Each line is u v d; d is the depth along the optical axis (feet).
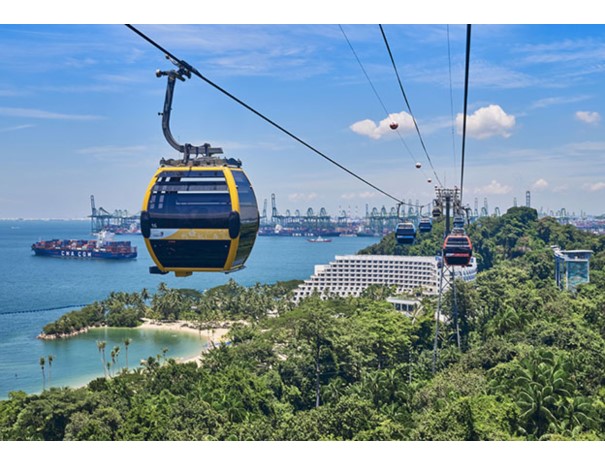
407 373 433.48
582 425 268.41
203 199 97.09
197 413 313.53
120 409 353.72
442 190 368.27
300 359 436.76
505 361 364.99
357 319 516.32
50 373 592.60
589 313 496.23
